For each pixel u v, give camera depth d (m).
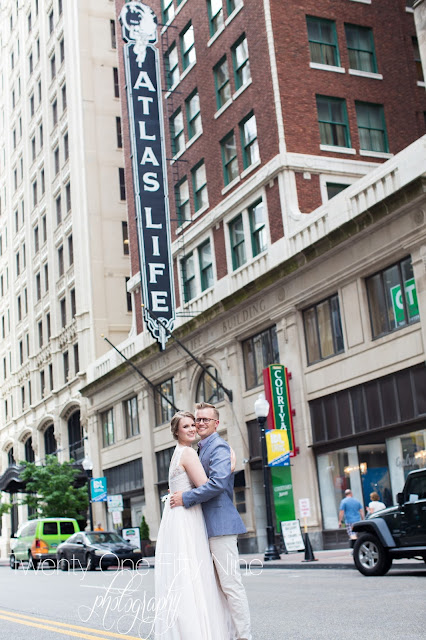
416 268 21.16
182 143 35.09
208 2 33.19
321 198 27.59
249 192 29.20
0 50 71.31
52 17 56.12
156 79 34.28
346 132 28.83
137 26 34.28
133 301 39.78
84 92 49.81
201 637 5.57
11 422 62.25
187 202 34.62
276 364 26.23
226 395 29.80
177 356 33.47
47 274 55.81
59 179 52.81
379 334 23.02
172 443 34.50
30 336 58.28
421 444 21.03
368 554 14.52
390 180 22.33
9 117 67.19
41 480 40.22
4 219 68.06
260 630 8.78
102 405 42.16
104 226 48.09
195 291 33.69
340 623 8.91
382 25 30.42
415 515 13.59
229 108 31.14
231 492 6.20
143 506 37.66
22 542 33.00
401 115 29.81
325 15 29.33
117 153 49.75
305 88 28.33
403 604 10.08
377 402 22.77
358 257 23.31
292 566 19.11
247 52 30.00
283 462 23.50
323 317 25.36
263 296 27.62
